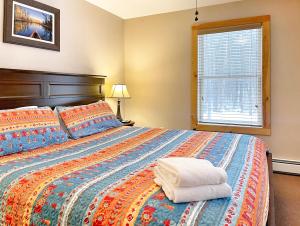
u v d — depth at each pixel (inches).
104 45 145.4
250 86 134.0
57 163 61.6
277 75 127.9
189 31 146.3
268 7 127.6
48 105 104.6
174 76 152.2
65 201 43.9
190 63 147.1
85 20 130.0
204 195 40.4
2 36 90.3
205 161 49.7
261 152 74.5
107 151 74.5
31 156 68.9
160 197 41.6
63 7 116.1
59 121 97.0
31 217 45.5
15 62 95.1
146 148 78.0
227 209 38.1
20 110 80.7
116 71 157.1
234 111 138.6
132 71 164.1
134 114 165.0
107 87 148.7
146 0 132.6
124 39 164.7
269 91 128.4
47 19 107.2
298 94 124.6
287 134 127.7
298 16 122.6
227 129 139.2
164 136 97.6
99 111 112.8
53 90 107.4
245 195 42.8
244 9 132.6
